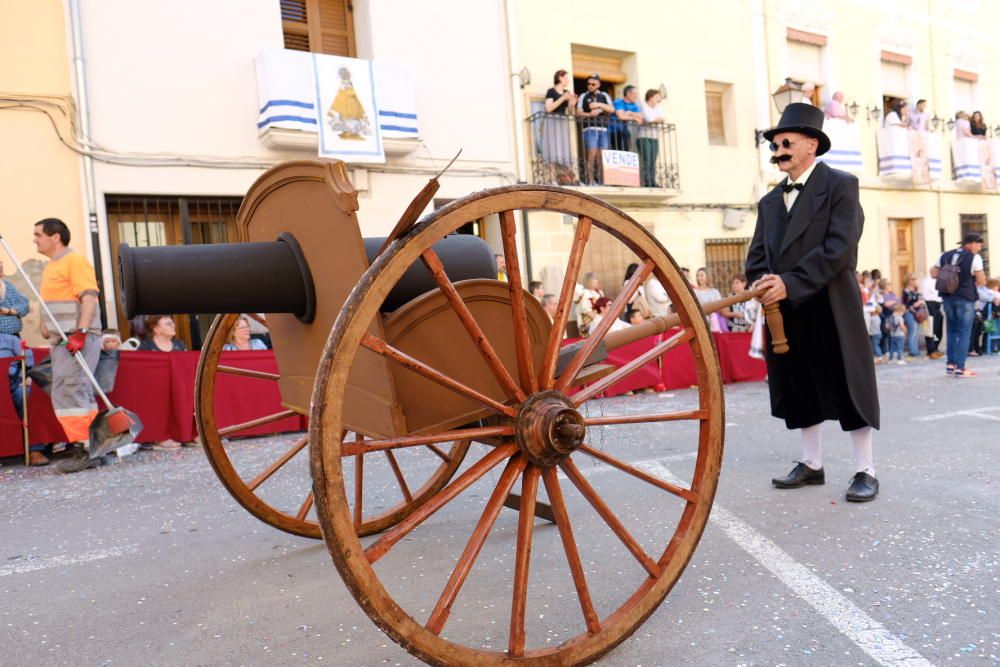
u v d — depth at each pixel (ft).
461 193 34.45
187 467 18.26
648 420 7.61
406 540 11.12
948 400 23.56
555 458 6.92
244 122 29.53
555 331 7.22
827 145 12.91
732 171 43.93
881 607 8.07
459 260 8.69
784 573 9.13
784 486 13.20
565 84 37.11
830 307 12.35
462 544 10.87
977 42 59.21
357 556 5.84
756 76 45.16
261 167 29.81
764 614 8.02
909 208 53.57
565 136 37.32
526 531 6.79
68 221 26.32
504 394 7.87
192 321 28.73
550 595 8.75
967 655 6.96
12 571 10.68
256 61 29.53
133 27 27.53
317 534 11.12
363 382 7.24
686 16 42.60
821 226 12.36
